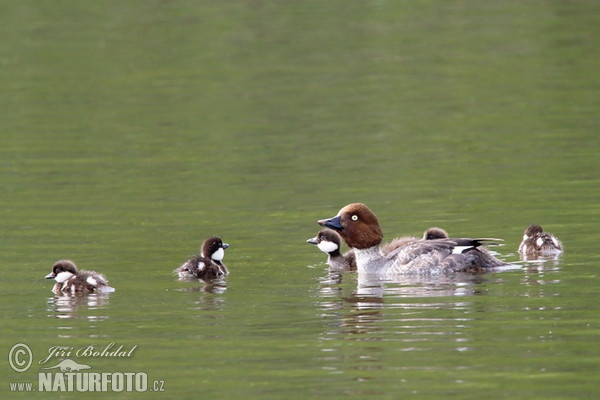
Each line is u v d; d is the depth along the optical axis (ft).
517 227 68.03
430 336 47.26
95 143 100.27
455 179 82.89
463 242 59.52
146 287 57.47
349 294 55.01
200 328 49.65
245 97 117.60
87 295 55.88
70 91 121.49
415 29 147.13
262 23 150.51
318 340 47.34
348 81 123.44
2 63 133.59
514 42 138.41
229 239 68.64
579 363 43.42
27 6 159.43
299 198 79.30
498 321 48.91
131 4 160.25
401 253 60.49
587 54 130.62
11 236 70.38
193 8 157.69
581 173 82.12
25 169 91.40
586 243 63.05
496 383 41.70
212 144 98.94
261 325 49.80
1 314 52.65
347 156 92.84
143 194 82.17
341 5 160.25
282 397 41.19
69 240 69.05
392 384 41.98
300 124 105.91
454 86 119.44
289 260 63.36
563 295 52.60
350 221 61.93
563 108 107.55
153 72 128.98
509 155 90.22
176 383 43.01
